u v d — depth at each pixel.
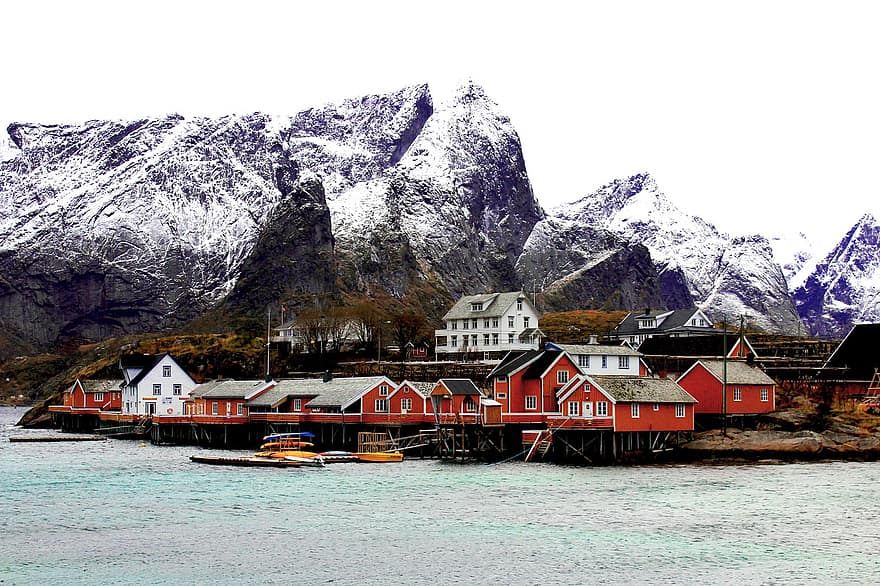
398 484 118.25
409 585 75.50
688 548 85.31
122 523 96.50
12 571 79.50
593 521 95.56
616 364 154.38
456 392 146.00
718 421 148.62
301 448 154.00
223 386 181.00
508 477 123.06
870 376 161.62
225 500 108.38
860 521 95.06
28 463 146.50
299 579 77.12
